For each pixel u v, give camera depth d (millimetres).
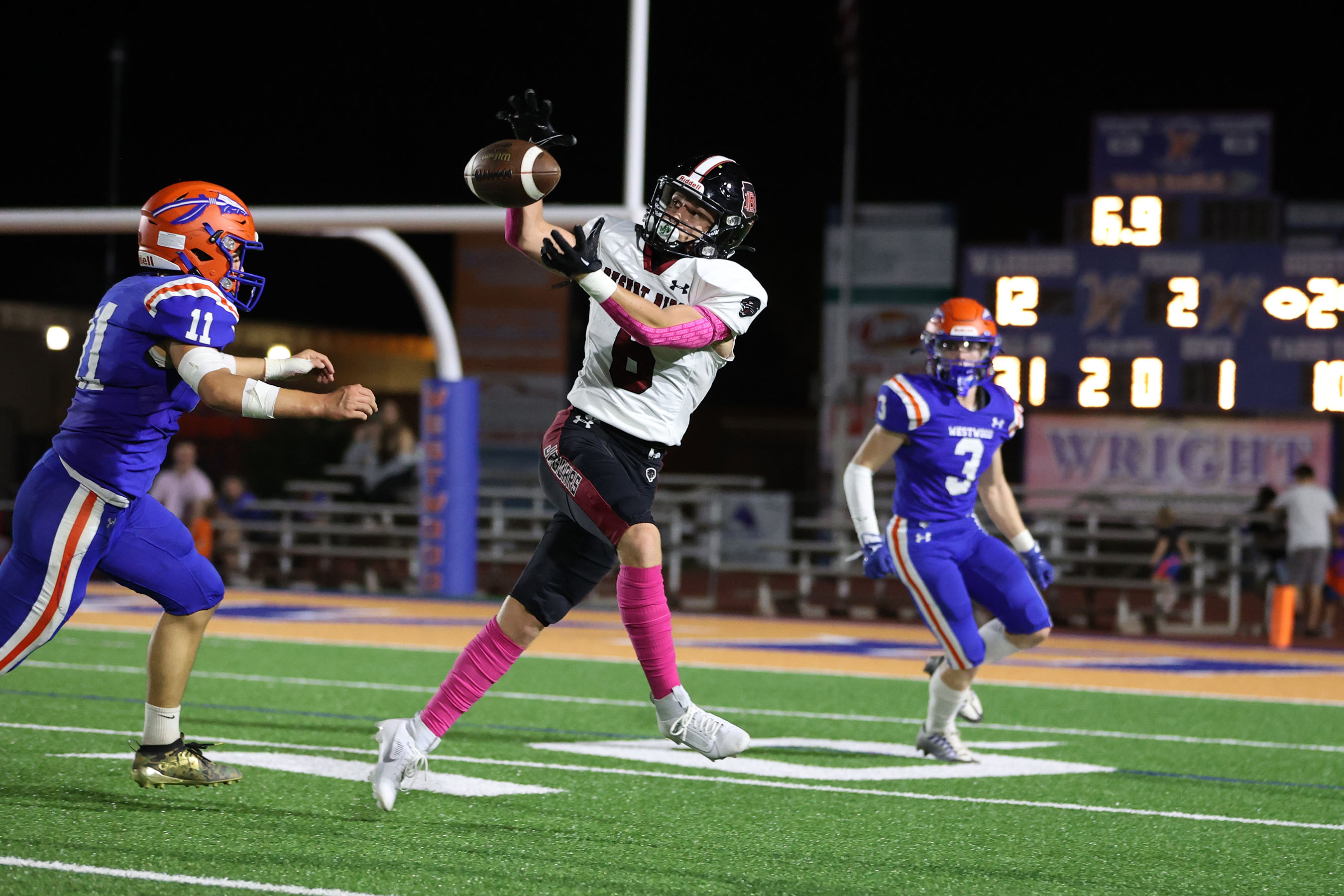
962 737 24781
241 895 13180
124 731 22719
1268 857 16109
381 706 26688
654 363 16391
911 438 21344
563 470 16297
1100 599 66625
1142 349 62969
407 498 59812
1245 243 62125
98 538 16078
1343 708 29906
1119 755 23078
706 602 59938
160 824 15969
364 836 15727
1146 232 62781
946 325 21094
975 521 21797
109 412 15859
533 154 15273
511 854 15125
